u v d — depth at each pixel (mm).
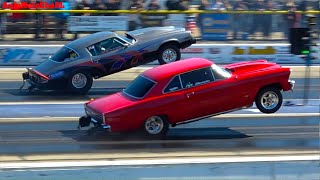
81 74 56969
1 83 63125
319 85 63812
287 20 76875
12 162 34125
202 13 76125
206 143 39500
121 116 39656
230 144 39250
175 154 36562
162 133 40844
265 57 76688
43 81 55781
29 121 46125
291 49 54688
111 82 64625
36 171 27594
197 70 41969
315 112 49656
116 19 75562
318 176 29672
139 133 42094
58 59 57125
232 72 43656
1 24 74188
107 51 58000
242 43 77000
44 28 75125
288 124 45156
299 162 29562
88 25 75625
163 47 60531
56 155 36312
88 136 41500
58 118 47281
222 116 47688
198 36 76312
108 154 36656
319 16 76188
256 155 36219
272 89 44219
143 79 42125
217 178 28891
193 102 41281
